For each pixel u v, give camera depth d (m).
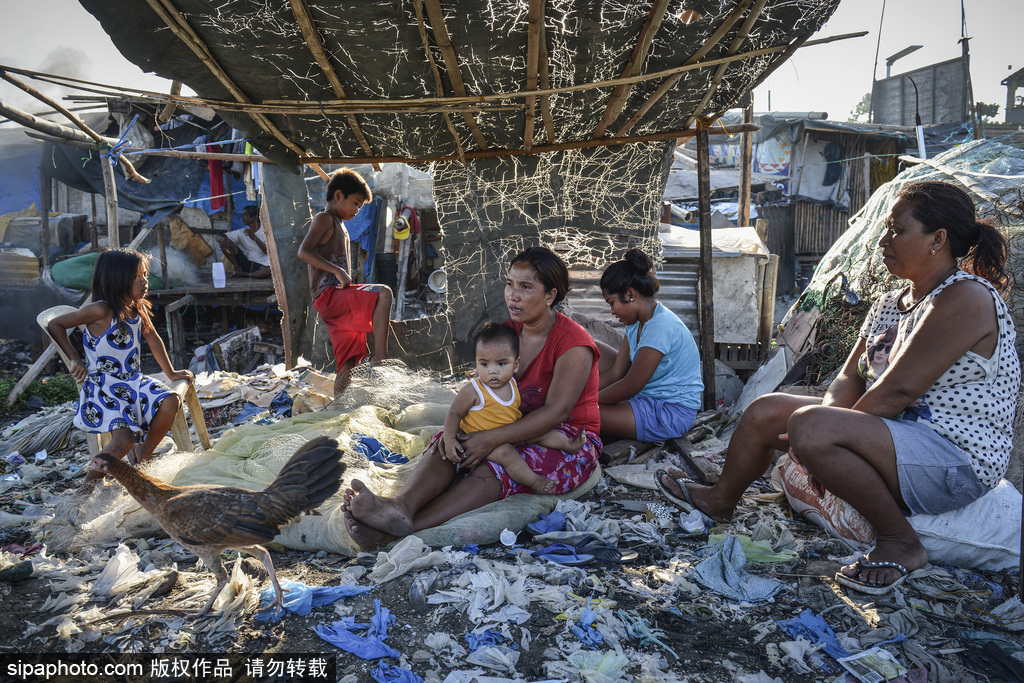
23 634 2.39
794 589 2.72
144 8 3.64
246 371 11.73
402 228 13.02
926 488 2.68
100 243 13.74
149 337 4.09
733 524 3.34
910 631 2.42
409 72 4.37
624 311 4.46
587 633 2.37
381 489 3.38
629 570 2.89
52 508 3.61
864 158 17.06
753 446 3.12
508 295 3.33
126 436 3.71
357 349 5.65
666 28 4.07
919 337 2.62
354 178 5.60
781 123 16.97
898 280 5.00
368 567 2.83
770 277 7.52
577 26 3.98
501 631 2.38
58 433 5.65
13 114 6.25
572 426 3.55
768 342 7.58
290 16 3.75
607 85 4.36
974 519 2.79
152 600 2.60
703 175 5.57
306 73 4.35
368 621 2.44
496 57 4.23
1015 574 2.78
